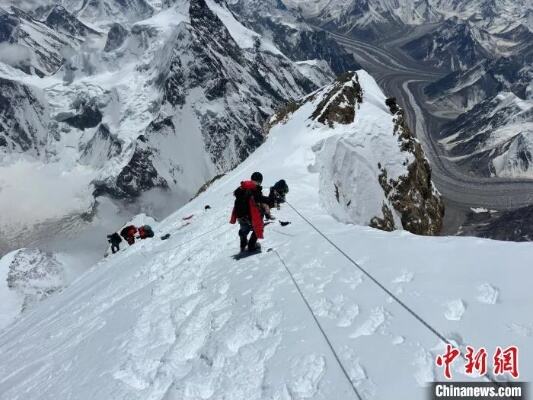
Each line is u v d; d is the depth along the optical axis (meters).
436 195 48.53
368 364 6.27
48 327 16.17
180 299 11.33
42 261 101.62
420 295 7.59
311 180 28.53
